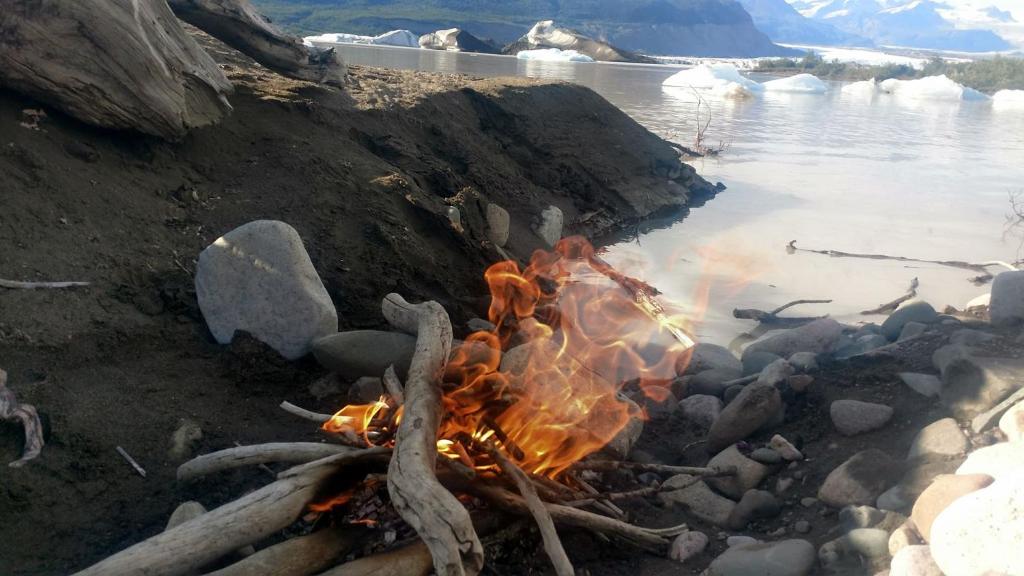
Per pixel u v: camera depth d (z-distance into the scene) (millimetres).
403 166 2484
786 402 1492
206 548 950
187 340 1524
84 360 1377
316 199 2016
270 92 2467
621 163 3832
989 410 1250
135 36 1826
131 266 1610
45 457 1182
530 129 3605
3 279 1421
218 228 1840
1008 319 1605
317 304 1531
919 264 2814
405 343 1478
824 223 3430
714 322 2219
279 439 1340
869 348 1774
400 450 1003
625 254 2893
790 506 1240
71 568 1052
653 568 1129
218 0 2367
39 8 1730
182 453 1266
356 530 1040
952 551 890
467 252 2172
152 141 1940
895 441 1307
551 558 984
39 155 1702
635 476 1368
